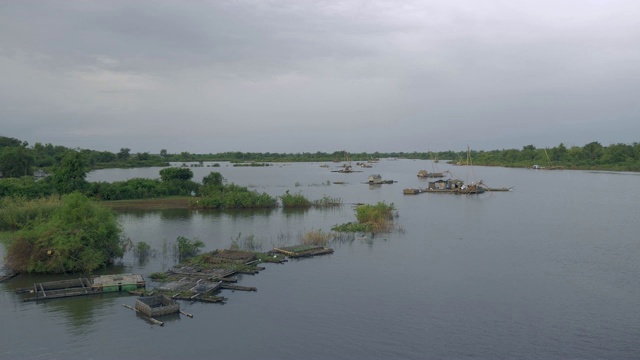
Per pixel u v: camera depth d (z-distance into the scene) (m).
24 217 55.91
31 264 36.31
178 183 88.44
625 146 192.38
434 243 48.34
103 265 38.69
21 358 23.41
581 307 30.50
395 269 38.66
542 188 109.38
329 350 24.53
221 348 24.61
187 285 33.38
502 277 36.62
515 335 26.39
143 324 27.42
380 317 28.75
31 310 29.25
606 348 24.86
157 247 45.91
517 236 52.09
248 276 36.62
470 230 55.72
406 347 24.91
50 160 145.00
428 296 32.31
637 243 48.38
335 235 50.88
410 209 74.44
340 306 30.47
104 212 40.88
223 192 79.69
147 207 74.06
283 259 40.91
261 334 26.30
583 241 49.41
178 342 25.22
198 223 60.72
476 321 28.28
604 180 132.38
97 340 25.34
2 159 107.62
